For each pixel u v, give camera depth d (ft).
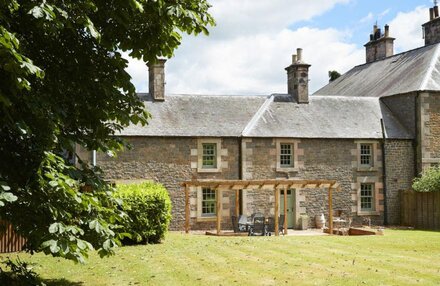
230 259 39.47
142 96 71.92
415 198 70.44
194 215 67.00
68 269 34.96
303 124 72.59
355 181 72.02
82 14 18.81
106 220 23.11
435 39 88.69
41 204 19.33
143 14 21.70
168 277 32.53
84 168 21.85
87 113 22.75
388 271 34.83
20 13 19.76
